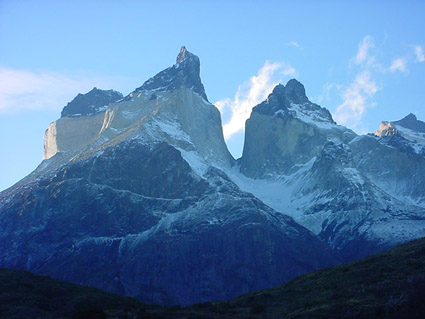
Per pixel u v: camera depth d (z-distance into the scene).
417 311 195.12
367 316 199.12
